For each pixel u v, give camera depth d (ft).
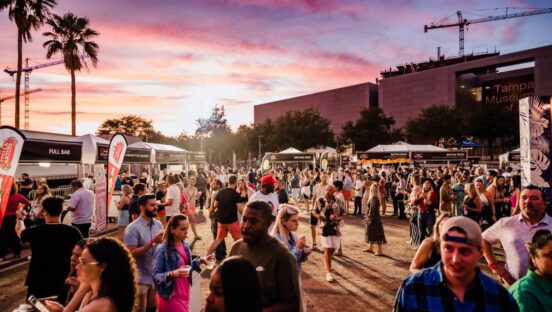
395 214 52.37
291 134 207.00
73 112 104.99
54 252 14.33
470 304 6.47
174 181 35.01
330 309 18.37
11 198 27.76
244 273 5.40
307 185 55.83
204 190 55.57
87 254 7.30
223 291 5.32
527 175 21.50
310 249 13.34
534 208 11.56
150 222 14.69
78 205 25.66
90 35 105.09
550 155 20.76
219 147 262.26
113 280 7.30
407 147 83.66
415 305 6.81
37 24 83.97
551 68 252.62
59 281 14.20
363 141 216.54
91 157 41.32
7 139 24.99
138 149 51.62
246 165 256.32
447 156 82.02
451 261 6.44
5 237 27.35
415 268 12.10
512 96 299.58
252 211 8.95
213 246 25.12
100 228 36.58
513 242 11.91
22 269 25.71
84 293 8.90
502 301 6.44
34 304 8.38
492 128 207.62
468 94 313.53
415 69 386.73
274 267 8.78
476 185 34.14
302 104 399.85
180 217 13.21
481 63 282.15
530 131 21.25
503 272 12.10
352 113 354.74
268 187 24.40
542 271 7.96
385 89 339.36
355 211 52.70
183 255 13.51
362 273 24.18
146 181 61.77
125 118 265.95
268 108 437.58
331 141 213.25
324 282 22.41
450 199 29.91
